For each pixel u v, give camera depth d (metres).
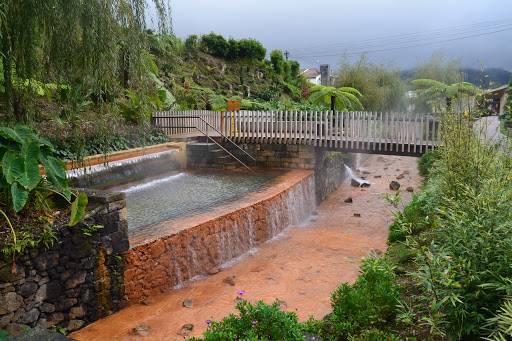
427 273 3.12
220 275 6.74
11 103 5.31
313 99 15.73
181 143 12.10
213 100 19.56
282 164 12.06
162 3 5.52
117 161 9.55
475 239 3.09
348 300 3.89
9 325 4.34
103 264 5.25
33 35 4.96
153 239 5.92
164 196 8.72
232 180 10.44
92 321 5.16
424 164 13.73
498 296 2.97
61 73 5.27
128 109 11.76
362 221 10.16
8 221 4.39
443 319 3.15
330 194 13.01
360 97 19.23
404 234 6.22
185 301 5.75
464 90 9.01
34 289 4.55
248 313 3.45
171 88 20.06
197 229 6.61
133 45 5.30
